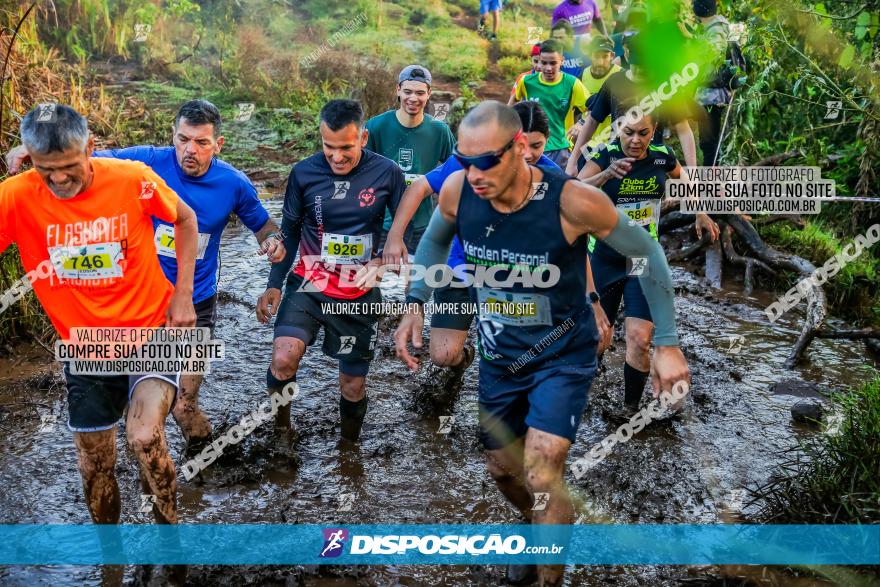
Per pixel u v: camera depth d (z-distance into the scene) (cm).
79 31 1253
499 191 292
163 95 1152
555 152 707
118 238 314
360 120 400
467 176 294
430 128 545
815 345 603
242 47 1288
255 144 1031
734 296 688
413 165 549
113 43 1278
